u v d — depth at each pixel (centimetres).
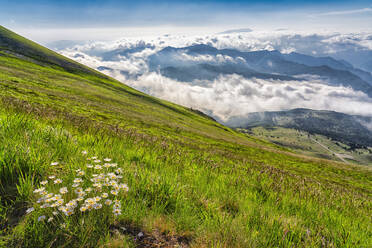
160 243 212
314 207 440
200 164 577
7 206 203
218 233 236
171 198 294
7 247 166
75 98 5153
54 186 242
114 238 196
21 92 3647
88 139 494
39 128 435
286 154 8181
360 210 549
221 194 378
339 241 281
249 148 7281
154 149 593
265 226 277
